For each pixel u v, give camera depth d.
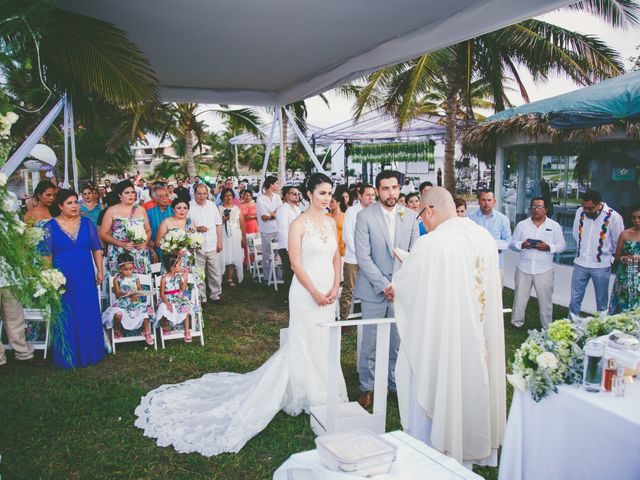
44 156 14.67
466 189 28.39
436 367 2.96
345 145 18.81
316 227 4.02
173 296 5.78
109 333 5.73
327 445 1.81
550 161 9.77
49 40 4.43
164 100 9.59
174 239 5.70
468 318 2.95
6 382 4.70
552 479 2.41
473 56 12.90
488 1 4.51
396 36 6.05
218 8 5.05
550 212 9.78
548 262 6.21
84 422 3.94
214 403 4.17
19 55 2.84
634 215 5.29
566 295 8.13
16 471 3.27
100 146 30.23
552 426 2.41
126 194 5.97
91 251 5.57
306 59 7.41
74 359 5.10
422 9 4.98
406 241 4.31
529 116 8.66
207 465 3.36
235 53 7.02
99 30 4.66
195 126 27.58
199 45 6.59
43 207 5.34
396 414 4.07
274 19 5.41
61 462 3.39
